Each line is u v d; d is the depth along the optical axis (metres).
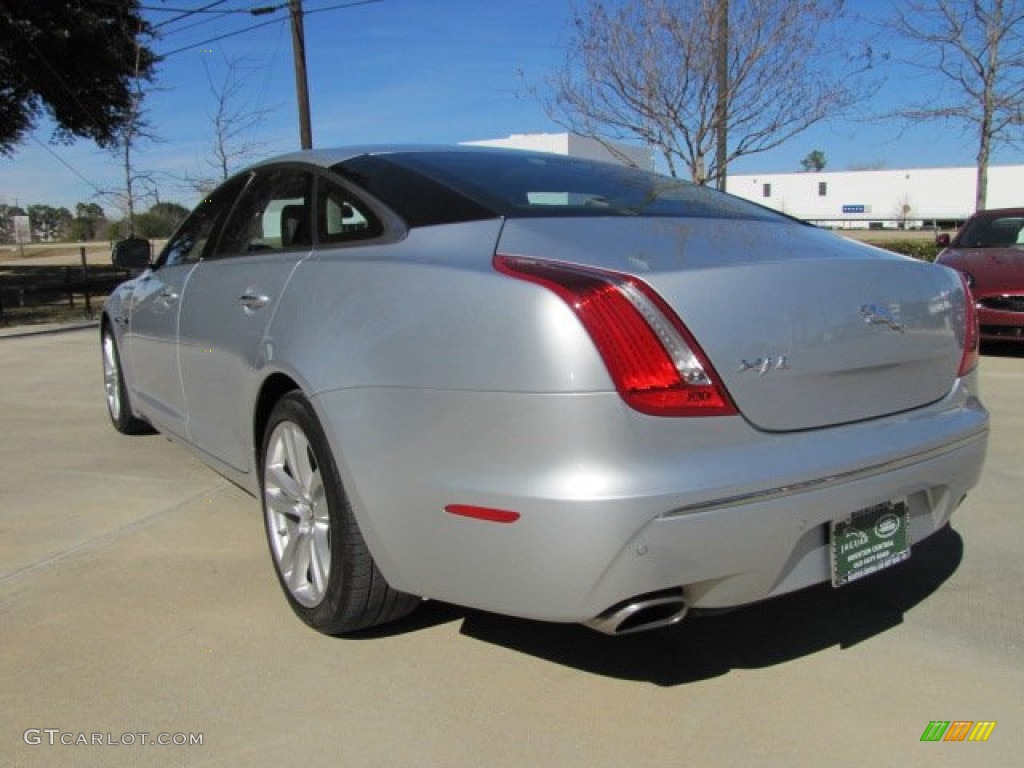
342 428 2.79
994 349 9.80
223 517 4.33
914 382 2.92
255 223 3.89
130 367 5.28
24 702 2.76
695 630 3.24
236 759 2.49
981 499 4.60
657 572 2.36
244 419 3.57
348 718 2.68
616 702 2.77
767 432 2.53
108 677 2.90
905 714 2.70
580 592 2.37
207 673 2.92
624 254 2.59
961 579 3.64
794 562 2.60
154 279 4.81
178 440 4.63
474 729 2.62
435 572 2.61
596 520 2.30
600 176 3.62
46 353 10.16
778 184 68.31
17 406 6.94
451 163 3.45
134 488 4.79
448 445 2.51
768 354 2.51
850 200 66.44
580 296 2.38
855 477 2.62
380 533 2.72
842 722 2.66
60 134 25.16
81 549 3.93
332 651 3.06
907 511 2.87
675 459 2.37
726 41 12.75
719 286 2.49
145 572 3.69
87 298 15.77
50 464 5.24
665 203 3.32
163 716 2.69
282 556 3.36
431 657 3.03
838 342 2.65
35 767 2.45
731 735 2.60
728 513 2.39
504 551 2.43
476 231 2.82
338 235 3.27
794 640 3.16
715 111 13.13
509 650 3.08
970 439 3.02
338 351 2.84
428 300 2.63
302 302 3.14
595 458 2.32
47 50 22.14
